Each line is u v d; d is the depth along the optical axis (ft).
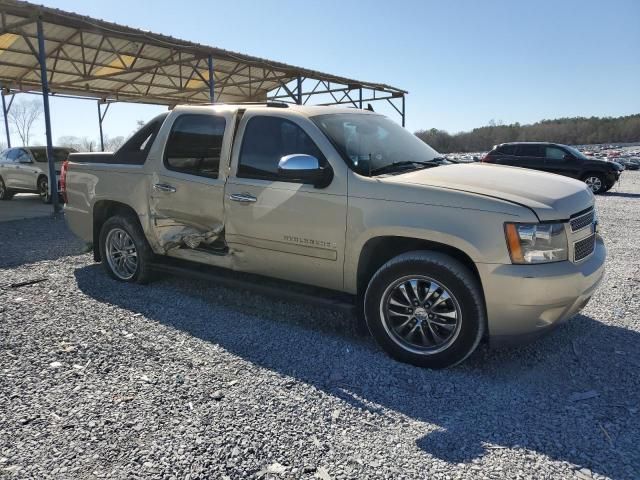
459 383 10.57
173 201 15.31
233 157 14.01
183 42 41.86
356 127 13.87
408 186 11.33
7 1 30.96
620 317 14.39
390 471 7.68
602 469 7.73
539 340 12.84
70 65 54.24
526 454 8.13
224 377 10.71
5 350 11.94
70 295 16.34
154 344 12.41
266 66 50.80
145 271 17.01
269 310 14.99
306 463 7.86
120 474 7.55
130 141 17.01
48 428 8.75
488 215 10.44
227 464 7.80
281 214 12.92
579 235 11.13
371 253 12.16
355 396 10.00
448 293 10.85
